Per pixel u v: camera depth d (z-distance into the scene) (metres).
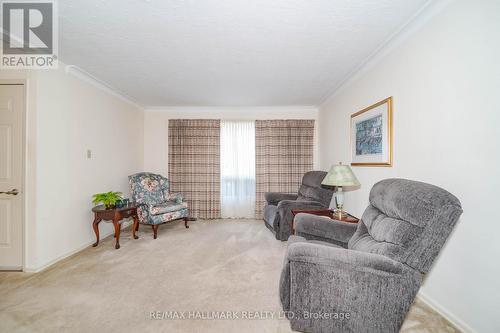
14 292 1.94
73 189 2.81
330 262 1.31
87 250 2.89
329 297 1.33
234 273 2.29
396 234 1.35
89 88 3.10
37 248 2.32
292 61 2.54
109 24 1.89
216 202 4.53
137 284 2.08
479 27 1.39
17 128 2.32
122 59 2.52
